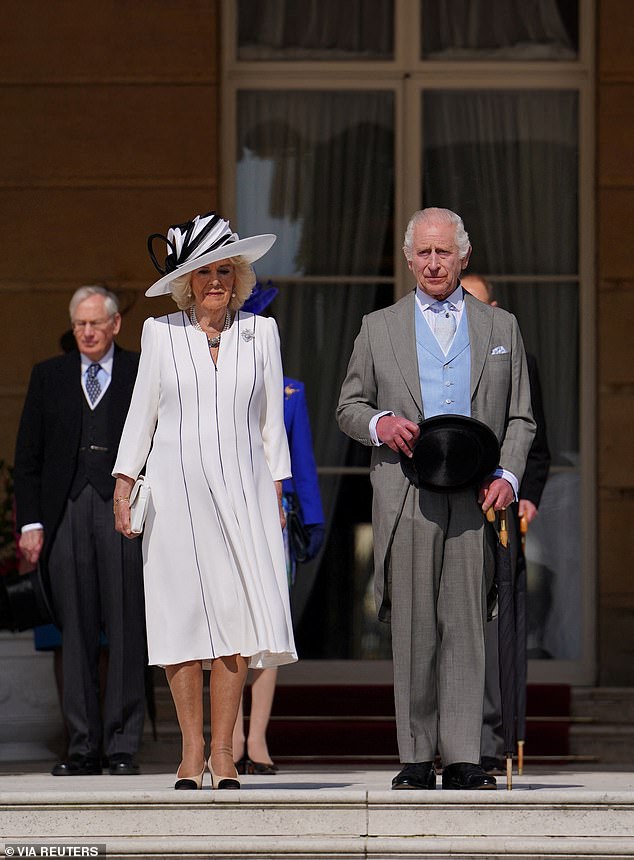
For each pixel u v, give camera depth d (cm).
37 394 1524
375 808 1070
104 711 1538
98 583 1499
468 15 2042
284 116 2039
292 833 1067
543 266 2020
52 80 1967
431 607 1164
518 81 2025
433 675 1169
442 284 1177
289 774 1487
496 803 1068
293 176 2036
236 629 1157
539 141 2030
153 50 1972
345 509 2009
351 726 1827
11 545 1761
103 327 1511
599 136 1981
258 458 1187
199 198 1970
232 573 1162
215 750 1164
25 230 1959
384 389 1183
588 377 1986
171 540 1167
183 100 1972
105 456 1500
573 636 1966
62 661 1554
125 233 1962
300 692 1867
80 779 1379
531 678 1955
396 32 2038
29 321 1955
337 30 2045
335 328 2031
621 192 1977
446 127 2039
